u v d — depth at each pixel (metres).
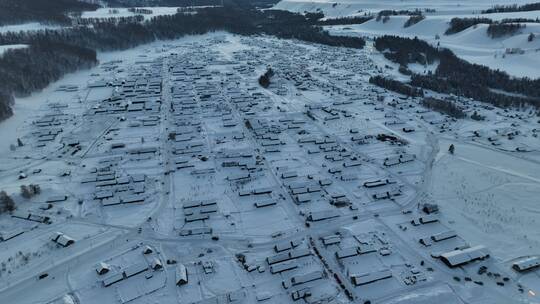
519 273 63.34
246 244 70.31
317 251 68.56
